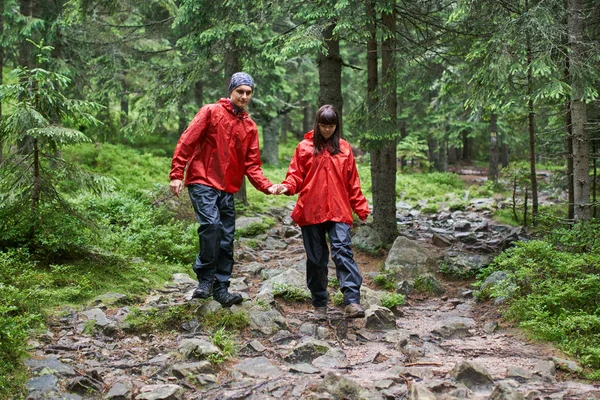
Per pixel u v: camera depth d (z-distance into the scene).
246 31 10.25
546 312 4.58
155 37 13.23
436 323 5.27
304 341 4.07
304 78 24.78
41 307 4.71
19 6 13.71
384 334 4.67
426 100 25.41
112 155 16.55
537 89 6.56
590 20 8.30
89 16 12.41
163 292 5.88
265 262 8.20
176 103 12.02
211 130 4.77
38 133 5.54
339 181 5.10
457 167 32.47
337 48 9.84
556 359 3.84
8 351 3.53
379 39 8.18
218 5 10.38
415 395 3.07
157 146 21.78
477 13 7.88
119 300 5.20
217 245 4.77
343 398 3.14
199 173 4.78
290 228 10.40
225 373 3.65
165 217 9.46
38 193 6.01
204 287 4.82
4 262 5.30
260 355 4.03
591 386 3.40
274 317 4.70
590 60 7.02
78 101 6.23
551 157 10.71
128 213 9.31
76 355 3.86
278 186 4.98
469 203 16.36
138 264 6.56
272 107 18.98
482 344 4.45
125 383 3.36
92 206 9.30
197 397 3.25
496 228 11.70
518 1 7.59
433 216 14.48
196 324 4.52
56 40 13.74
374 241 8.68
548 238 7.21
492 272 6.51
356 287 5.02
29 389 3.22
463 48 8.99
